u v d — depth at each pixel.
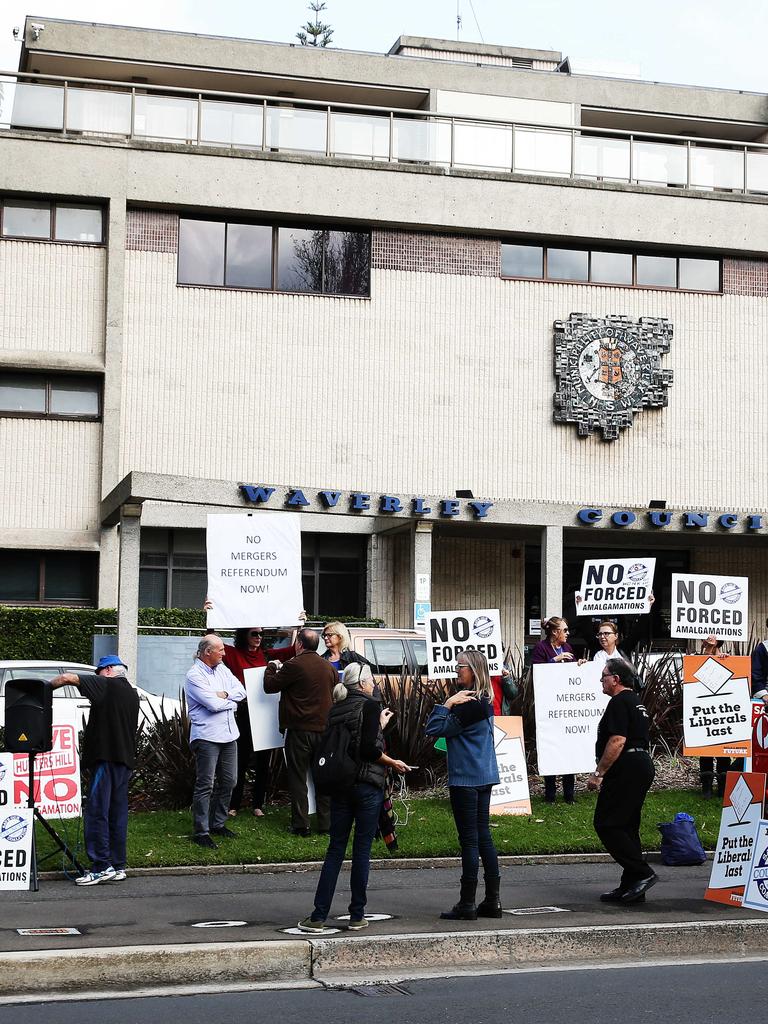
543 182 28.64
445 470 28.03
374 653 17.92
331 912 9.98
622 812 10.52
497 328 28.56
